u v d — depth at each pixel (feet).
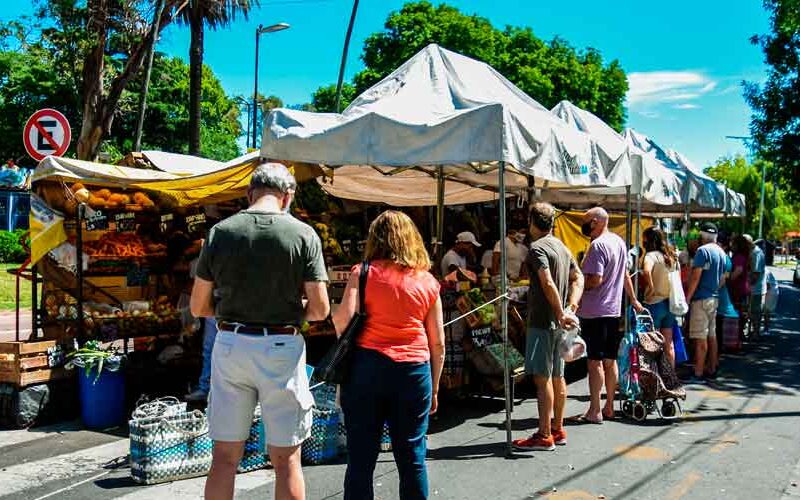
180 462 16.17
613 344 21.68
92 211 24.47
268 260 11.12
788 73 70.59
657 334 22.68
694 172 39.93
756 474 16.98
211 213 29.63
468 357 23.50
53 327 23.84
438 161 17.78
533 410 23.45
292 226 11.43
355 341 11.98
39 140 26.71
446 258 27.17
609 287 21.11
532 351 18.47
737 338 36.09
